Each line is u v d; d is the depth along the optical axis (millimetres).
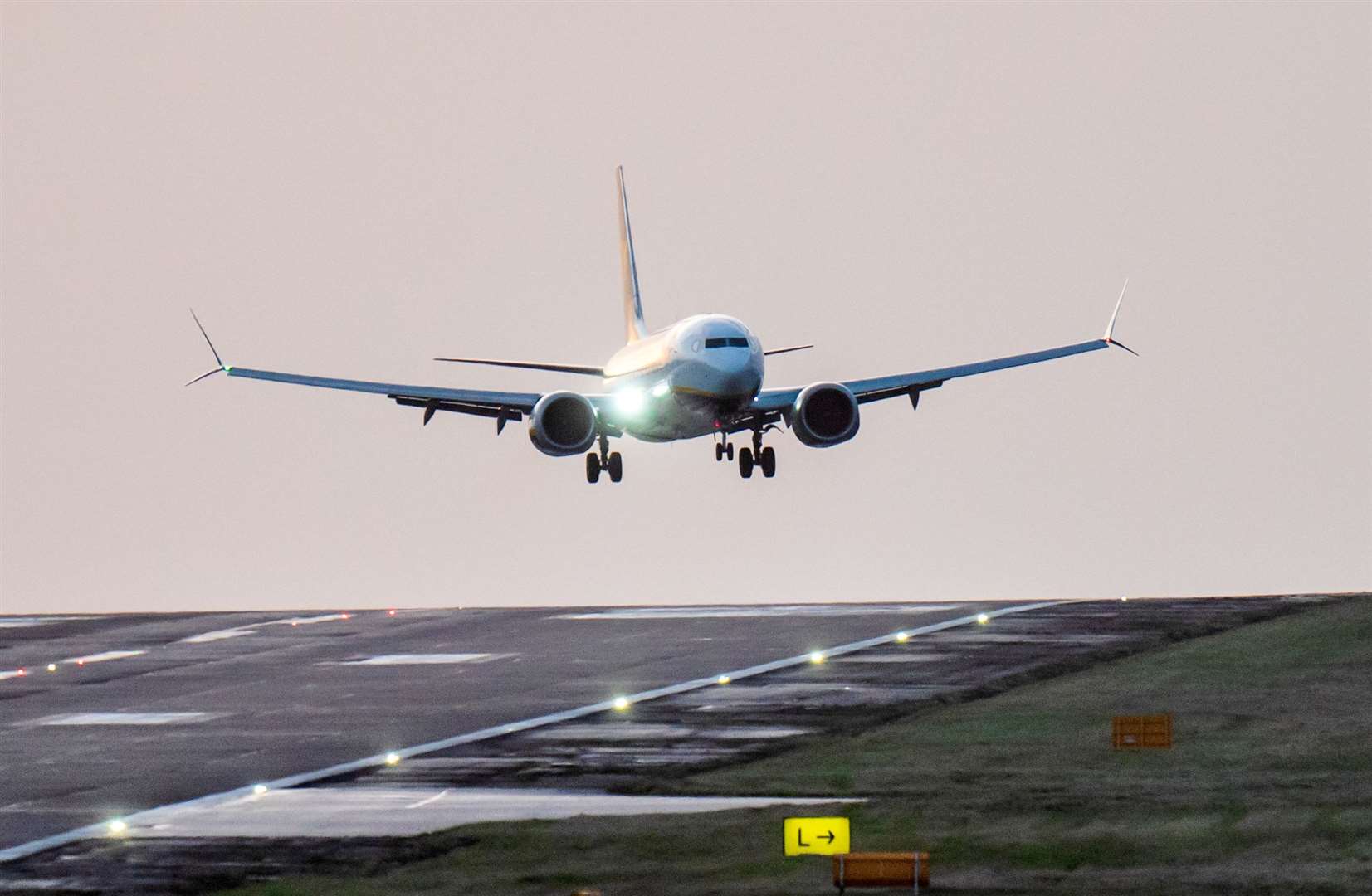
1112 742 170000
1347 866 122562
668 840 137250
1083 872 123812
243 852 140250
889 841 134375
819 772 164500
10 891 130625
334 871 132750
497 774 170500
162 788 170750
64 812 161000
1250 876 120938
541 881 126375
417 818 151500
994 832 136250
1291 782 150875
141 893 129000
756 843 135250
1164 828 135750
